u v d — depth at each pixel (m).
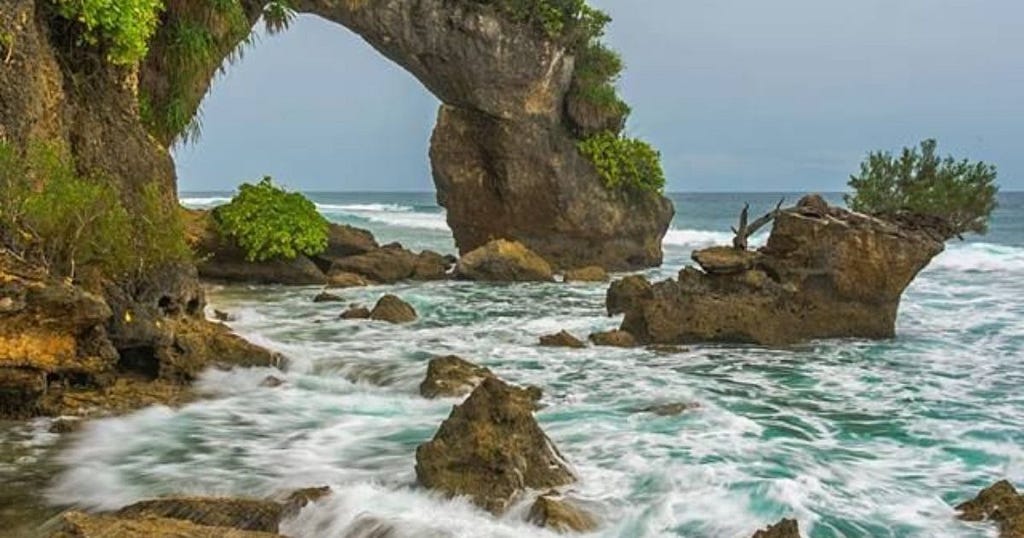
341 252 31.02
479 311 22.80
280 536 7.32
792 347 18.14
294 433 10.94
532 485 8.68
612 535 7.80
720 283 19.20
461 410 9.16
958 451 10.60
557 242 36.03
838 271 19.11
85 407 11.55
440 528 7.68
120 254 12.75
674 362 16.22
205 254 27.12
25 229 11.45
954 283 31.28
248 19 24.09
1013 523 7.91
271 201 27.70
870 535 7.88
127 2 14.63
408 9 32.16
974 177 22.22
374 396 12.99
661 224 38.41
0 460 9.70
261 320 20.08
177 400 12.28
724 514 8.21
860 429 11.57
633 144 37.47
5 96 12.08
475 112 34.78
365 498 8.37
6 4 12.27
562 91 35.31
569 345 17.53
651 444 10.45
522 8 33.66
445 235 56.56
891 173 23.03
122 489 8.91
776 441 10.85
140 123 16.17
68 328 11.27
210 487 8.97
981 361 16.66
